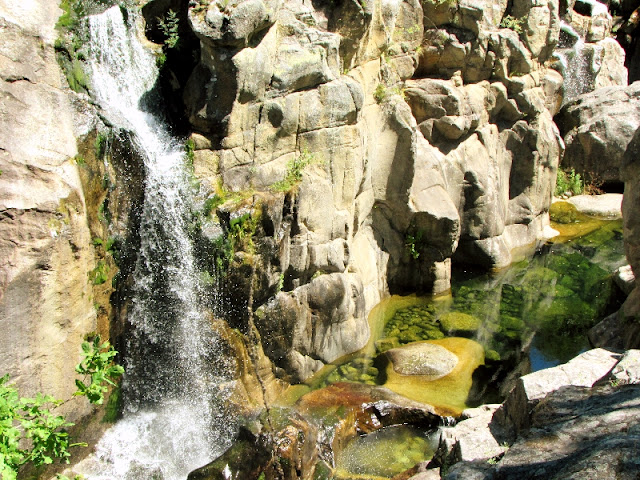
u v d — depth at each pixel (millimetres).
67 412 7117
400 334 11070
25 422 5156
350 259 10445
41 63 6953
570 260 14273
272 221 8523
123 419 8133
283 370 9289
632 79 22000
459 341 10719
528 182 14539
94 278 7438
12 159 6395
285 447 7188
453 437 7059
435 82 12289
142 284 8203
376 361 10219
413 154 11094
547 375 6844
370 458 8180
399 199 11547
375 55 10852
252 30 8133
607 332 10227
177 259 8344
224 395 8406
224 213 8281
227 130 8453
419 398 9062
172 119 9008
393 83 11898
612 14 21734
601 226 15984
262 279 8617
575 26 18281
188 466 7957
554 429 5195
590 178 17453
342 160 9766
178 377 8570
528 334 11281
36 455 5242
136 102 8781
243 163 8680
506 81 13578
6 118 6438
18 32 6742
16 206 6332
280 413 7836
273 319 8914
